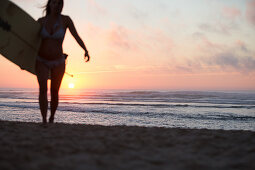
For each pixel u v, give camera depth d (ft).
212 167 6.35
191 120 35.81
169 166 6.37
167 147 8.65
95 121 33.40
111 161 6.70
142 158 7.07
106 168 6.08
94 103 66.59
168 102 73.61
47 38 13.75
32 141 9.21
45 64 13.83
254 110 50.21
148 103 68.33
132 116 38.86
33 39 14.35
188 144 9.22
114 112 44.04
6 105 55.62
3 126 13.48
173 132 12.33
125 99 89.92
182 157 7.29
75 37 14.67
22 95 114.32
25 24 14.03
